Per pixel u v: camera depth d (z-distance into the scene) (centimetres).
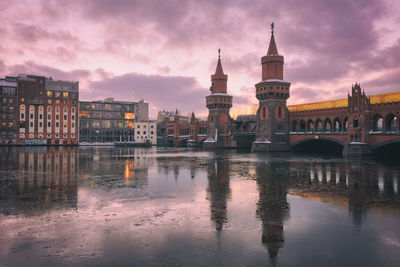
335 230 1320
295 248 1114
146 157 5994
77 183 2586
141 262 984
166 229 1322
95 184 2536
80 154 6875
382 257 1037
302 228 1345
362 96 6312
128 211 1625
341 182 2639
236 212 1612
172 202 1847
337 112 7262
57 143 13712
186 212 1608
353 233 1281
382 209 1681
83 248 1100
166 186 2438
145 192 2173
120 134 15950
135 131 16312
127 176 3053
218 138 11131
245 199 1938
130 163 4572
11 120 12750
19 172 3344
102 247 1110
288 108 8981
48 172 3359
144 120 17412
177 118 15450
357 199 1939
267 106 8638
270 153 7612
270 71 8669
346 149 6531
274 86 8425
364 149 6191
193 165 4262
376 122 6400
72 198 1958
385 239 1211
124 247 1112
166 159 5447
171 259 1010
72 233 1261
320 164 4356
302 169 3703
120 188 2342
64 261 988
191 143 13300
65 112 13925
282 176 3045
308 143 8775
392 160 5109
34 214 1554
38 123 13300
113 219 1469
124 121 16062
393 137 5738
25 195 2053
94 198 1959
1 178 2869
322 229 1333
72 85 14138
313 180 2762
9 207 1705
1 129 12569
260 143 8594
